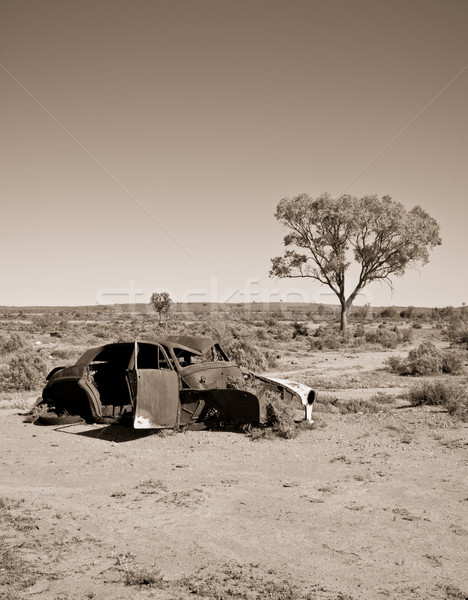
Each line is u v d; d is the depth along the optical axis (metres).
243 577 5.20
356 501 7.34
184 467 9.00
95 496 7.59
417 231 57.59
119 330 60.22
